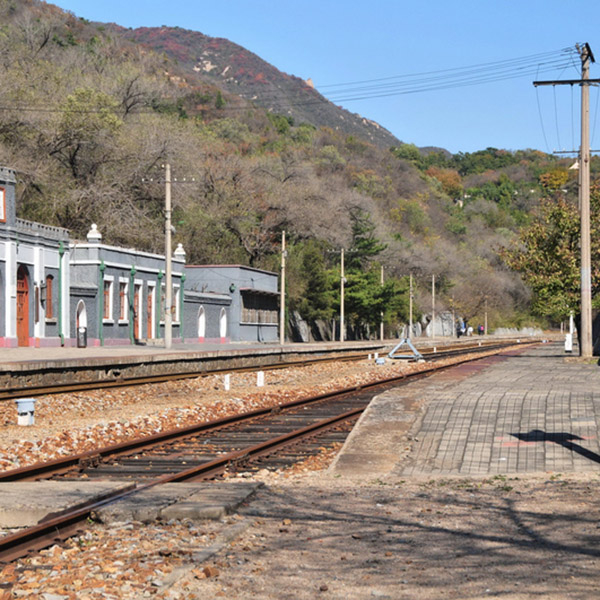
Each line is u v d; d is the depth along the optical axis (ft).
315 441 57.21
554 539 28.94
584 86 128.36
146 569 24.91
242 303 240.12
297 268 288.10
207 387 106.22
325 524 31.81
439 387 77.25
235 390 101.09
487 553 27.40
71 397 82.84
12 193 140.15
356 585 24.30
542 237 156.56
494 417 57.67
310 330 320.29
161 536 29.01
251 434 60.75
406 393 72.02
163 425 65.98
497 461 46.09
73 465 45.65
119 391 93.20
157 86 298.56
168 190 158.92
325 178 414.62
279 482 42.39
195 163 272.10
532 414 58.08
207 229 274.98
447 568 25.81
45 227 152.15
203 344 204.74
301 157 508.53
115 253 173.88
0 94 220.23
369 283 321.32
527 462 45.39
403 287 372.99
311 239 307.17
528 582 24.21
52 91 248.11
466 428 54.90
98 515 31.55
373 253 343.05
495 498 36.37
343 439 58.49
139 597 22.81
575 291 153.89
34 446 52.70
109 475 44.29
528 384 79.61
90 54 334.65
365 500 36.55
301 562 26.58
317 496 37.58
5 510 30.81
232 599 23.09
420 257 425.28
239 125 531.50
